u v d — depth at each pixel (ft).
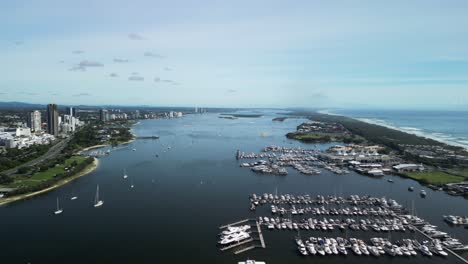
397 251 604.90
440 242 642.63
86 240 644.27
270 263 566.36
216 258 579.48
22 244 627.46
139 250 604.49
